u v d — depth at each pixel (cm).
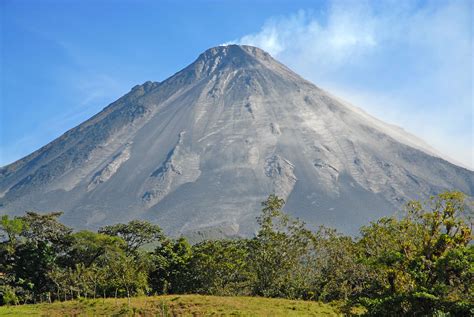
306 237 5575
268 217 5775
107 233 7594
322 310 4034
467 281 1911
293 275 5541
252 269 5884
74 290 5625
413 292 1892
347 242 4253
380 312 1953
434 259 2031
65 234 6969
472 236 2089
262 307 4162
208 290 6038
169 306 4288
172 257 6912
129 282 5728
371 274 2480
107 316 4147
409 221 2356
